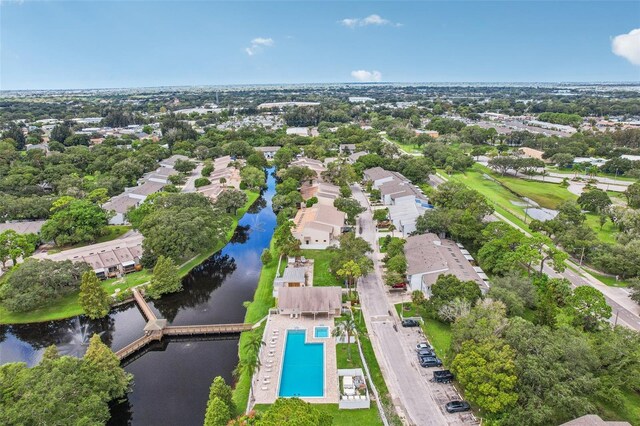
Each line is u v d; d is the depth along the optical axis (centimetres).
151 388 7188
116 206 15112
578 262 11075
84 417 5556
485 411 6006
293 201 15338
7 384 5719
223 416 5622
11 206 14050
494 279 8856
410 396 6378
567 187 18350
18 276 9319
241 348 7994
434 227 11844
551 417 5484
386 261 10594
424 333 7975
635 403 6031
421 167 18925
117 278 10706
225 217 13412
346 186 17062
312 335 7994
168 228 11044
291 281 9600
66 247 12419
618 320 8300
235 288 10556
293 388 6719
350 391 6438
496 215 14438
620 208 13562
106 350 6756
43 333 8838
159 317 9288
